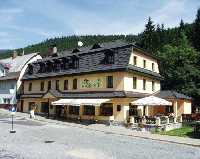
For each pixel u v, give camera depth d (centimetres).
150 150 2123
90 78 4197
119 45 4206
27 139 2517
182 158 1873
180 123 3669
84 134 2897
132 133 3012
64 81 4638
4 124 3609
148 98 3516
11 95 5938
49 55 6184
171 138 2686
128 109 3759
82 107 4222
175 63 6109
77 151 2031
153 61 4753
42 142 2378
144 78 4334
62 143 2344
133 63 4000
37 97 5106
